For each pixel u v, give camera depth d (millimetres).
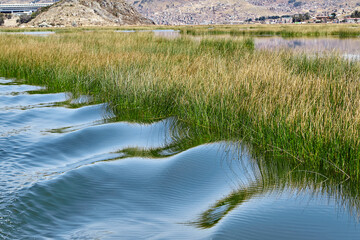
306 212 4066
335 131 5559
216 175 5254
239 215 3982
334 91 7293
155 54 15016
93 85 11000
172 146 6613
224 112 7547
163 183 4961
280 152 6059
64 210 4113
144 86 9312
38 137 6863
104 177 5086
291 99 6938
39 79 13016
